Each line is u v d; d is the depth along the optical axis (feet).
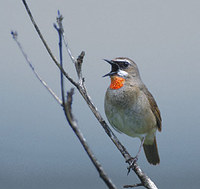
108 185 15.34
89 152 15.43
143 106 34.27
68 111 15.31
